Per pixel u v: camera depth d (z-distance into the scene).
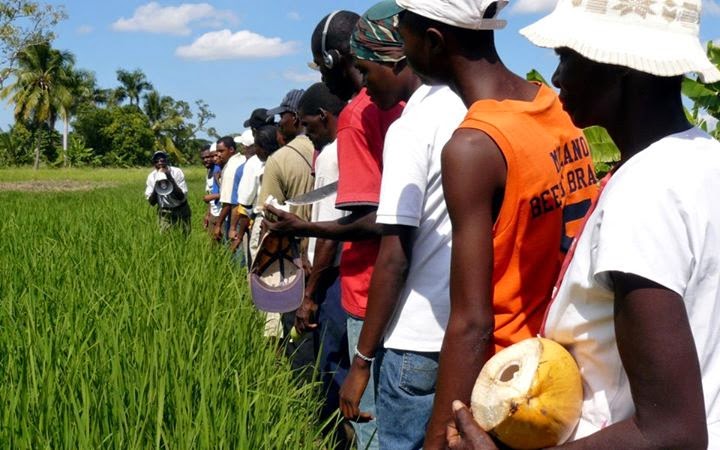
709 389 1.91
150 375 4.31
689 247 1.84
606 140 6.05
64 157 89.19
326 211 5.24
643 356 1.81
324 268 5.28
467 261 2.40
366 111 4.09
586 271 1.99
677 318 1.80
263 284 5.39
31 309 5.71
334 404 5.52
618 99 2.03
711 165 1.91
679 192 1.85
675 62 1.93
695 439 1.79
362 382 3.40
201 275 7.71
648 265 1.81
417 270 3.32
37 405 4.01
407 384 3.33
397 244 3.24
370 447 4.23
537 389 2.04
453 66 2.71
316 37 4.59
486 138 2.46
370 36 3.71
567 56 2.08
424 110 3.30
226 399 4.34
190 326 5.65
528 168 2.47
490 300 2.42
